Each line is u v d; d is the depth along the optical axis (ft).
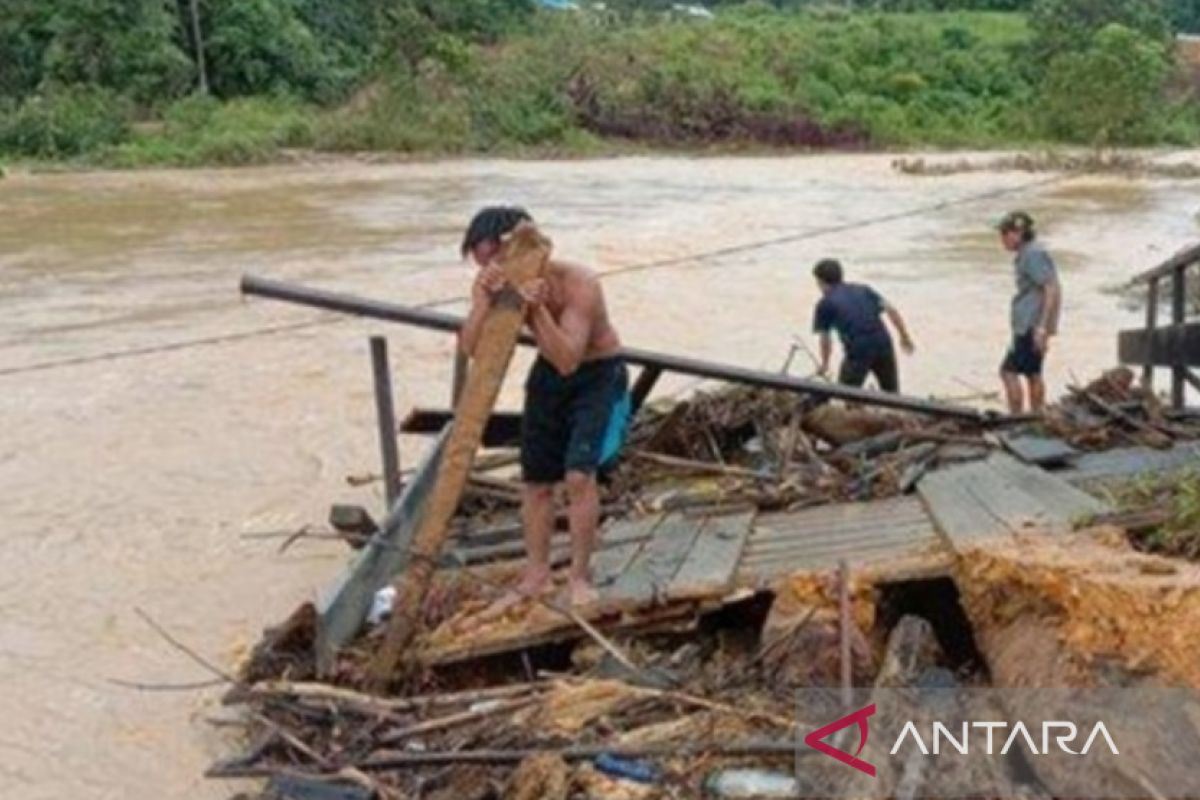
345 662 21.95
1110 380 32.32
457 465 21.62
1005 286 68.85
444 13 191.31
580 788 17.33
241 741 21.95
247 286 27.22
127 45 160.97
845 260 77.92
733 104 170.81
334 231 91.86
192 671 25.45
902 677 18.12
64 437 43.21
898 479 27.27
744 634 21.88
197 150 144.15
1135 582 17.02
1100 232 89.61
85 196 114.32
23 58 163.32
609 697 19.43
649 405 33.76
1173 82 190.08
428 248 83.76
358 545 26.89
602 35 188.34
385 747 19.25
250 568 31.27
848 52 192.34
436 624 22.58
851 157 156.35
